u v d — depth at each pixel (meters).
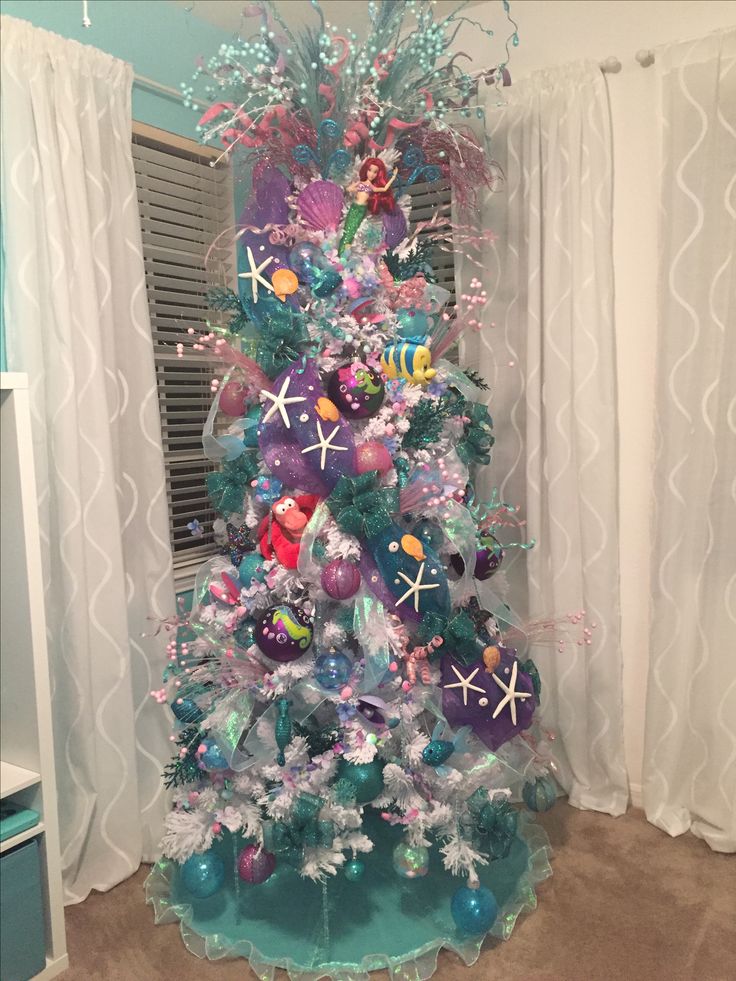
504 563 2.59
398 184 2.04
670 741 2.31
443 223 2.20
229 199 2.70
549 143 2.35
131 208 2.15
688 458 2.22
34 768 1.72
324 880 1.78
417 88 1.99
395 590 1.76
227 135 1.95
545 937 1.87
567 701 2.46
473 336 2.55
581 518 2.41
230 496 1.95
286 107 1.93
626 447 2.42
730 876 2.09
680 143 2.16
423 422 1.90
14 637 1.72
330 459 1.76
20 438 1.67
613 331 2.36
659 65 2.19
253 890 1.99
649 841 2.26
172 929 1.93
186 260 2.59
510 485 2.55
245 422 1.97
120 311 2.16
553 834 2.31
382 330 1.91
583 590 2.44
